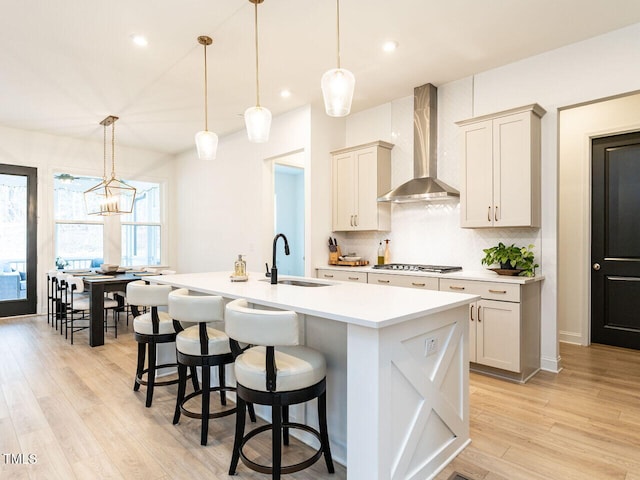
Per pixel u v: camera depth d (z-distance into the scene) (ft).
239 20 9.27
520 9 8.88
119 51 10.77
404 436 5.54
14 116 16.33
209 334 7.49
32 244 18.54
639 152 12.57
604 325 13.38
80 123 17.37
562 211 13.96
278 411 5.58
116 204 16.88
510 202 10.85
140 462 6.51
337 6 8.26
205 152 10.05
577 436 7.38
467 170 11.71
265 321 5.32
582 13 9.04
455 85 12.92
